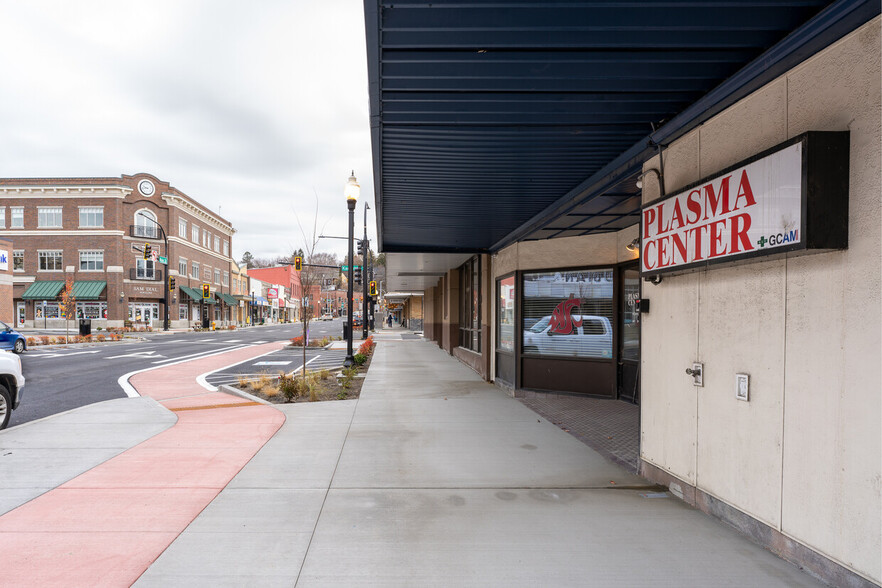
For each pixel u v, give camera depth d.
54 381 12.54
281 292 95.56
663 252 4.50
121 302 46.25
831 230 2.82
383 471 5.09
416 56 3.37
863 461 2.70
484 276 12.23
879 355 2.62
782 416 3.26
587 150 5.14
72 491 4.47
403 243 11.62
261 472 5.03
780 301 3.29
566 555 3.35
